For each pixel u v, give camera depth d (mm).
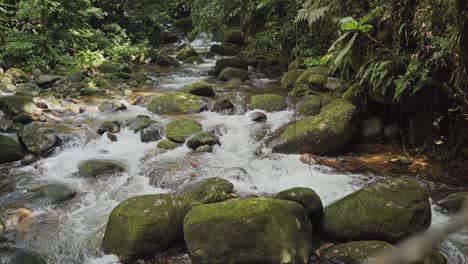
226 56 12672
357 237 3617
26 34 9438
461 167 4996
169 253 3559
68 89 8117
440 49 4746
